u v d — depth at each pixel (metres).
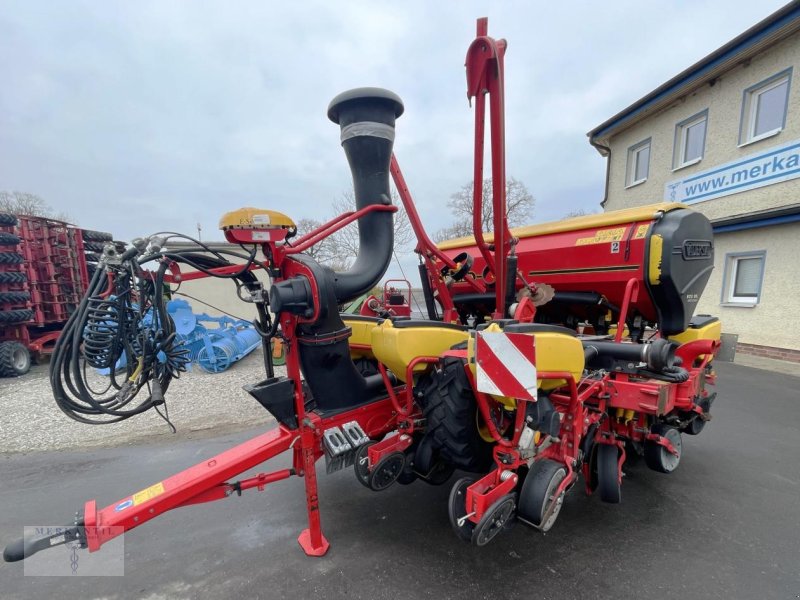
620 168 11.78
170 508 2.02
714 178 8.91
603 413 2.83
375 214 2.51
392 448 2.45
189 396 6.01
